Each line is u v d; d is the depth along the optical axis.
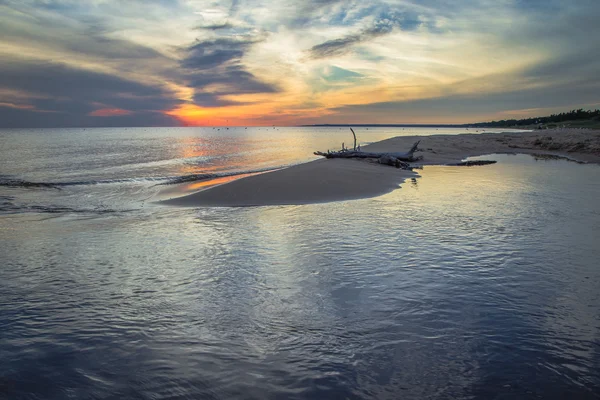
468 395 3.17
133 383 3.33
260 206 12.30
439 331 4.20
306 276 5.86
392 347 3.88
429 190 14.62
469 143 41.03
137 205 12.98
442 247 7.29
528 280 5.64
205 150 40.81
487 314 4.59
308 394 3.18
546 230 8.51
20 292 5.41
